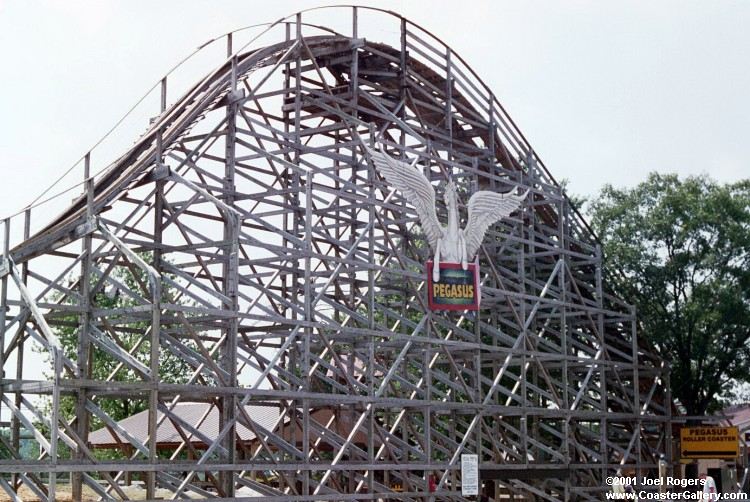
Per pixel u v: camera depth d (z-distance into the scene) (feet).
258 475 140.15
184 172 96.99
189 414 149.18
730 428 146.10
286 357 114.52
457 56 123.34
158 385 79.92
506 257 126.31
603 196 180.04
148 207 95.09
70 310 84.38
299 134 104.37
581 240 138.21
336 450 117.39
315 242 113.39
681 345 169.89
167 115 95.04
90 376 84.69
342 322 125.80
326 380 105.70
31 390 80.48
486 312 144.46
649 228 171.94
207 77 99.96
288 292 110.52
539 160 131.34
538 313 136.05
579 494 129.08
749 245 168.14
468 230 112.88
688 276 172.04
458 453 108.27
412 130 113.60
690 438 147.95
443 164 115.96
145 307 80.94
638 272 171.83
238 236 86.84
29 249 86.48
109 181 91.35
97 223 84.38
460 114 127.75
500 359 126.41
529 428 152.76
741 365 170.50
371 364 99.66
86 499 104.53
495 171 126.93
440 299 108.78
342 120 113.50
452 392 130.11
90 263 85.56
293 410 103.86
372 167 105.09
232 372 86.02
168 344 93.45
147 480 80.23
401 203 121.80
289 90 105.60
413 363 127.95
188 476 82.17
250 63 101.91
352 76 112.57
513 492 132.36
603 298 145.38
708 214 168.35
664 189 175.73
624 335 147.13
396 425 107.24
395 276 120.67
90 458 77.25
